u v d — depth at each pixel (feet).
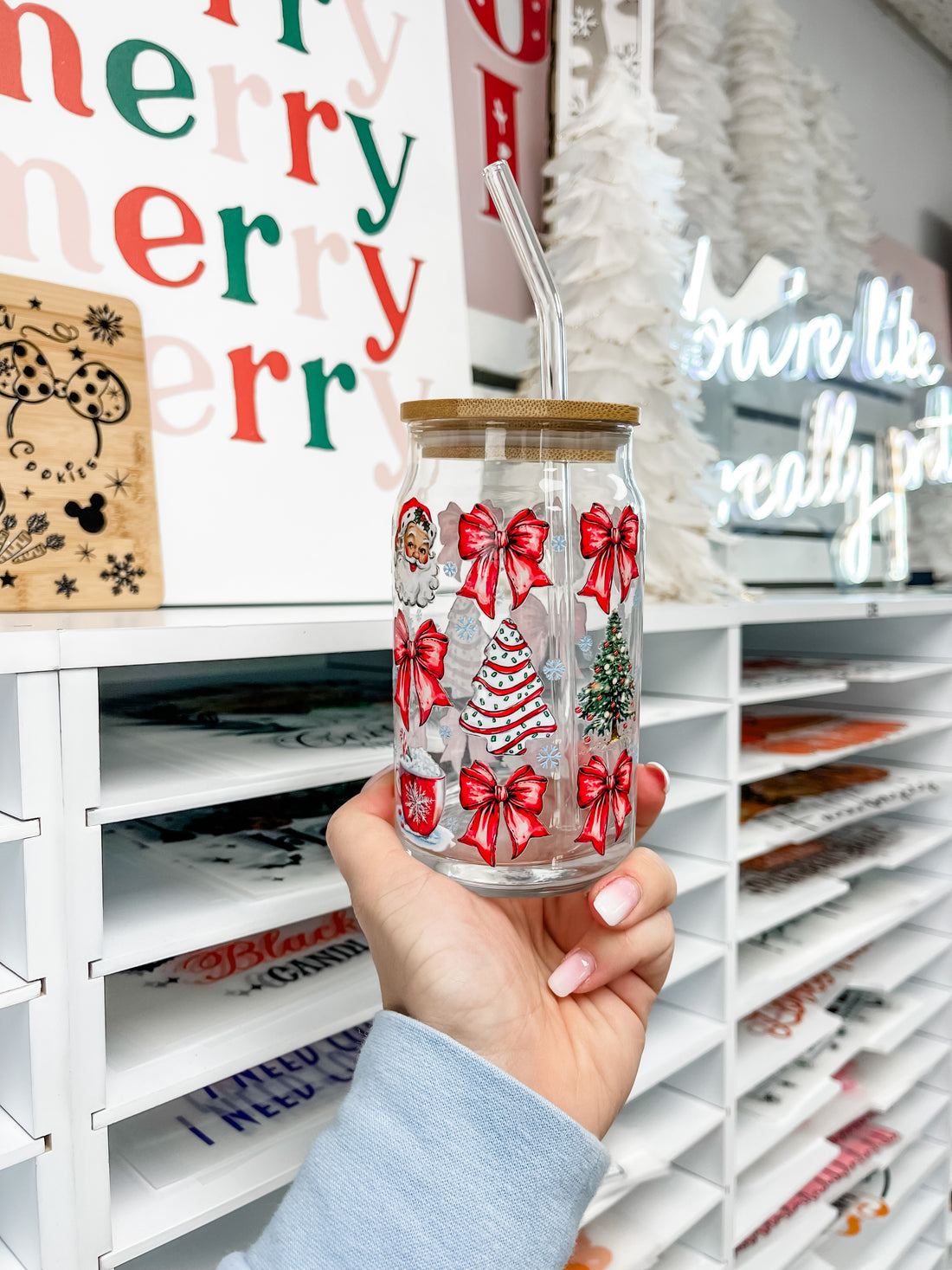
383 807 1.65
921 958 4.76
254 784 1.83
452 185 3.48
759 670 4.17
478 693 1.20
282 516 2.96
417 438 1.26
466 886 1.23
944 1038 5.10
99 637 1.57
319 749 2.15
